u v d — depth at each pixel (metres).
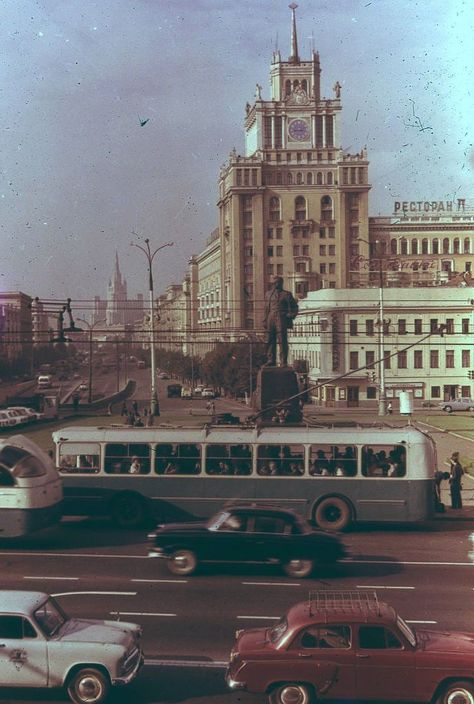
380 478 27.00
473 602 18.78
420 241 169.25
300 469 27.20
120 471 27.58
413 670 12.09
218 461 27.36
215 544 21.11
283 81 167.50
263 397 57.44
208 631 16.72
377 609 12.82
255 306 161.50
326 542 21.05
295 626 12.48
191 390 124.81
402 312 104.75
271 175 161.62
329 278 162.50
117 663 12.76
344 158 161.00
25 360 186.00
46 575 21.36
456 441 56.12
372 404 104.38
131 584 20.41
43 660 12.74
